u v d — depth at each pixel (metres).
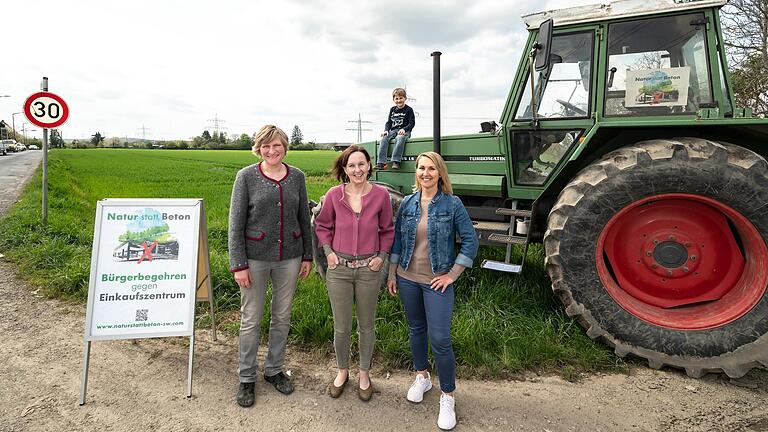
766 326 2.92
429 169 2.50
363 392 2.71
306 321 3.51
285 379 2.86
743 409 2.67
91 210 9.59
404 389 2.86
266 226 2.70
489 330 3.38
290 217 2.77
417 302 2.62
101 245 2.77
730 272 3.23
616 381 2.98
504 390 2.86
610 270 3.51
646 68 3.54
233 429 2.45
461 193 4.62
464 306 3.85
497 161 4.54
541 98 3.95
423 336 2.69
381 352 3.26
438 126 4.67
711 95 3.39
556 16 3.79
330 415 2.58
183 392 2.80
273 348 2.84
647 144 3.20
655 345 3.09
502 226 4.27
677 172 3.01
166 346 3.41
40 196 9.51
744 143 3.53
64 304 4.20
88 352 2.69
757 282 3.01
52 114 6.77
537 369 3.12
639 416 2.60
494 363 3.09
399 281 2.64
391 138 5.35
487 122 4.89
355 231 2.62
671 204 3.29
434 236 2.50
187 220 2.92
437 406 2.68
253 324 2.73
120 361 3.17
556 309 3.82
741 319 2.99
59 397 2.72
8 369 3.03
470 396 2.78
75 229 6.62
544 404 2.70
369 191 2.68
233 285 4.36
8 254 5.53
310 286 4.28
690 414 2.62
